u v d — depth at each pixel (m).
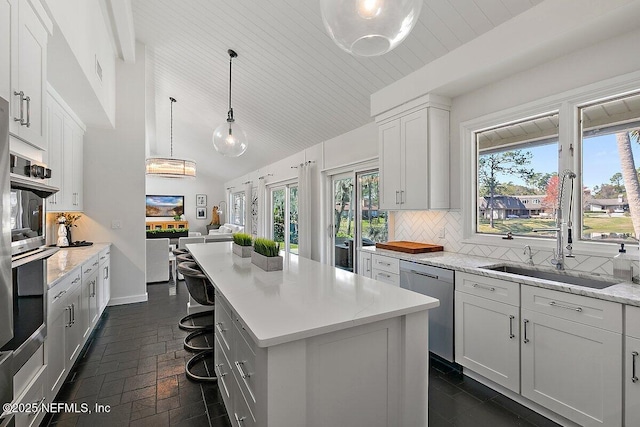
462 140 2.99
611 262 2.02
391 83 3.32
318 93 4.00
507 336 2.05
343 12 1.25
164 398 2.11
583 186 2.22
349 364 1.33
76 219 4.02
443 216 3.25
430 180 2.98
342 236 5.07
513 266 2.48
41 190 1.62
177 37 3.83
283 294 1.64
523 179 2.62
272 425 1.13
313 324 1.22
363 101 3.81
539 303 1.88
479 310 2.24
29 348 1.52
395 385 1.46
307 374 1.23
